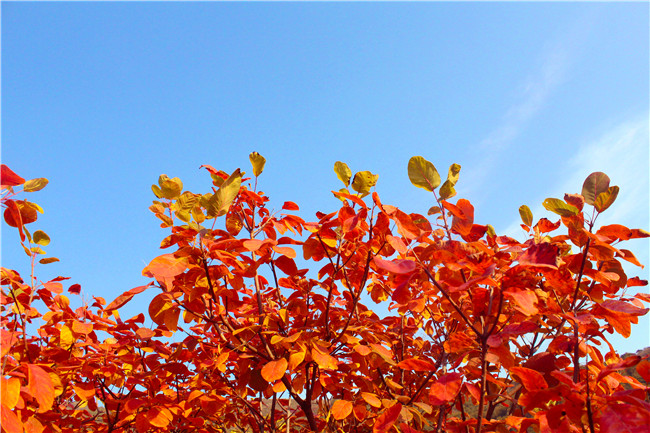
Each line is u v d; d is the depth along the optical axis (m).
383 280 1.39
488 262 1.03
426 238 1.12
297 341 1.19
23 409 1.08
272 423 1.37
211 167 1.31
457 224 1.09
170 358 1.27
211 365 1.29
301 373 1.26
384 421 1.11
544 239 1.21
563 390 0.95
